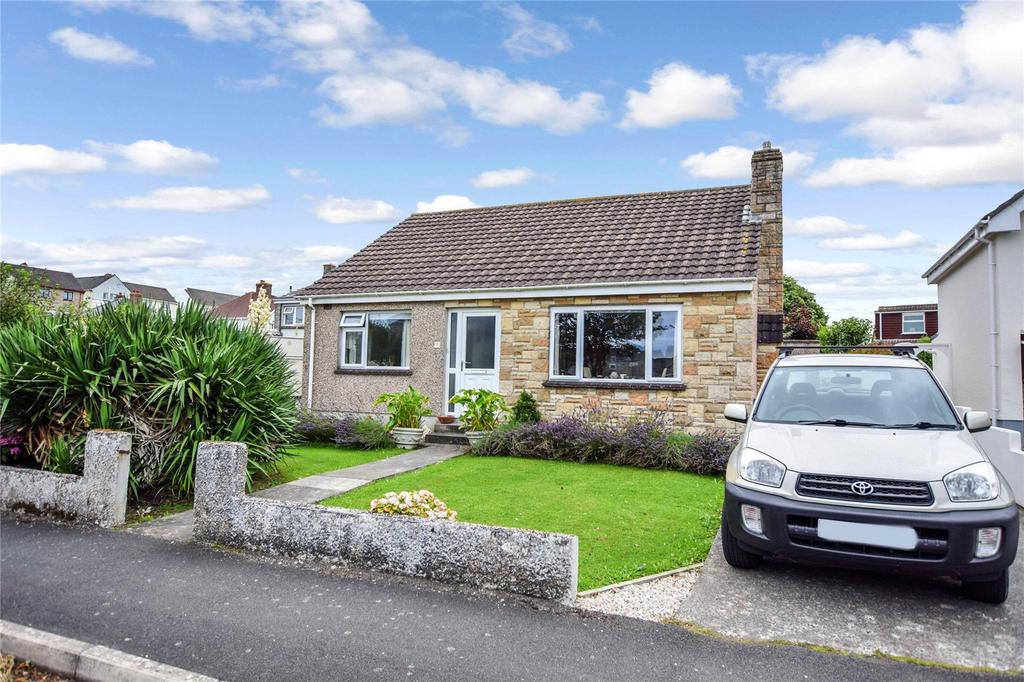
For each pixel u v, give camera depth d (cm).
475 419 1184
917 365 611
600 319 1240
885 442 490
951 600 459
